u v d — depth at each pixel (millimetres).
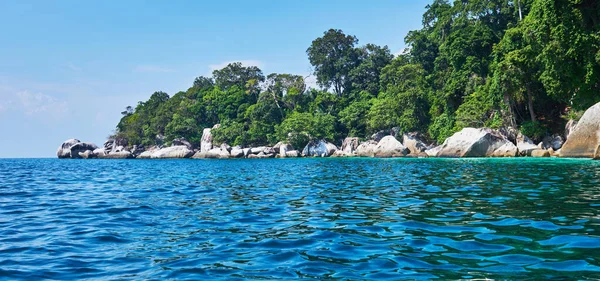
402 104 66875
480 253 6371
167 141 98625
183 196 15656
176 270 5953
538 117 51125
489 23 64562
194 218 10547
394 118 67438
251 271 5828
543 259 5941
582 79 39469
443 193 14156
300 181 21641
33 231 9156
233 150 83062
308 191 16500
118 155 96625
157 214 11305
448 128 56938
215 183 21578
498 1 63281
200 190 17938
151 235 8523
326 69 92375
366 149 67188
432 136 60781
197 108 104250
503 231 7785
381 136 69000
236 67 110750
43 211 12289
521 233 7570
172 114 105312
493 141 45219
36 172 37094
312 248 7059
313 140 77188
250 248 7188
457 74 57219
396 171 27250
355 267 5895
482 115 51562
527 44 47156
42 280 5633
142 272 5906
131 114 124625
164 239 8109
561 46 38719
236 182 21969
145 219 10523
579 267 5523
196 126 100250
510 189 14445
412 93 64938
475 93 53375
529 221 8625
